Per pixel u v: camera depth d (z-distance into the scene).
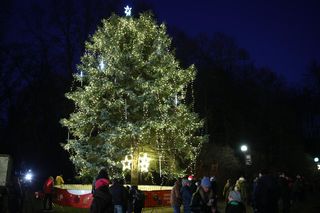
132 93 25.95
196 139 28.50
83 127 26.55
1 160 12.87
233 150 38.19
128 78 26.73
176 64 27.70
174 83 27.55
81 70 27.42
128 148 26.02
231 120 43.00
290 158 50.19
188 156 28.34
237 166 36.19
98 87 26.30
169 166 28.09
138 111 26.61
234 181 35.38
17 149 40.12
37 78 41.91
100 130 27.47
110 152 25.62
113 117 26.69
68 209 22.67
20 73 40.78
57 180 26.88
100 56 27.55
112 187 13.95
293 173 49.78
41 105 42.59
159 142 27.62
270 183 12.52
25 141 42.44
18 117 41.19
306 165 53.75
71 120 26.72
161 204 24.41
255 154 42.03
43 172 42.03
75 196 23.22
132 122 26.33
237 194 10.83
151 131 27.03
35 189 33.25
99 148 26.48
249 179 38.22
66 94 26.94
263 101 51.75
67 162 41.91
